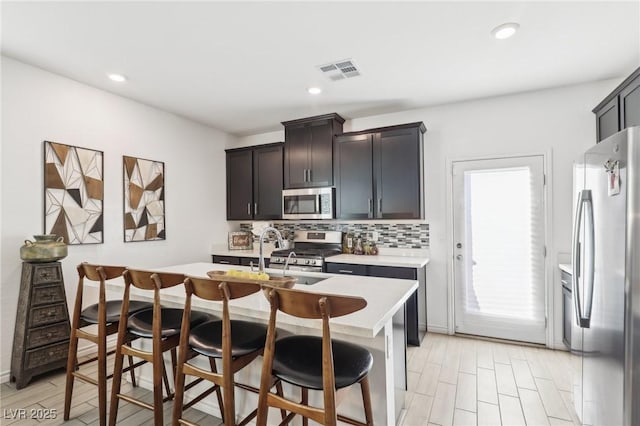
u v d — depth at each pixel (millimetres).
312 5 1916
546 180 3205
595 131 3023
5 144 2527
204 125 4371
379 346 1719
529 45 2373
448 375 2656
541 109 3229
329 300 1216
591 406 1831
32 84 2676
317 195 3895
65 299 2686
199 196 4262
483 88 3174
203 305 1859
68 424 2041
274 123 4316
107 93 3219
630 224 1470
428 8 1950
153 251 3646
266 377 1357
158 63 2639
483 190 3463
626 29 2162
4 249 2518
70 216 2902
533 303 3260
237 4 1903
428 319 3701
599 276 1731
